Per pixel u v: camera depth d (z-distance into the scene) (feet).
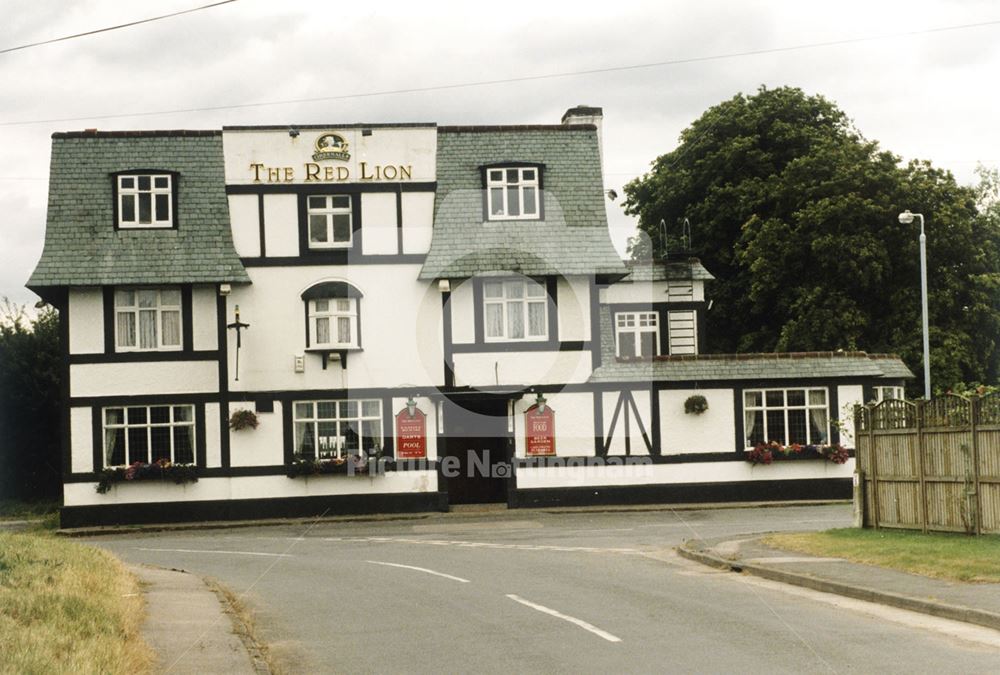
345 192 123.34
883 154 175.42
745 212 183.21
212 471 122.52
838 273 168.14
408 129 124.57
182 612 50.83
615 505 123.95
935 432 72.84
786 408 128.06
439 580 64.08
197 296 123.44
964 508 69.92
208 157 126.31
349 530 110.52
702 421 126.21
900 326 167.53
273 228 123.13
